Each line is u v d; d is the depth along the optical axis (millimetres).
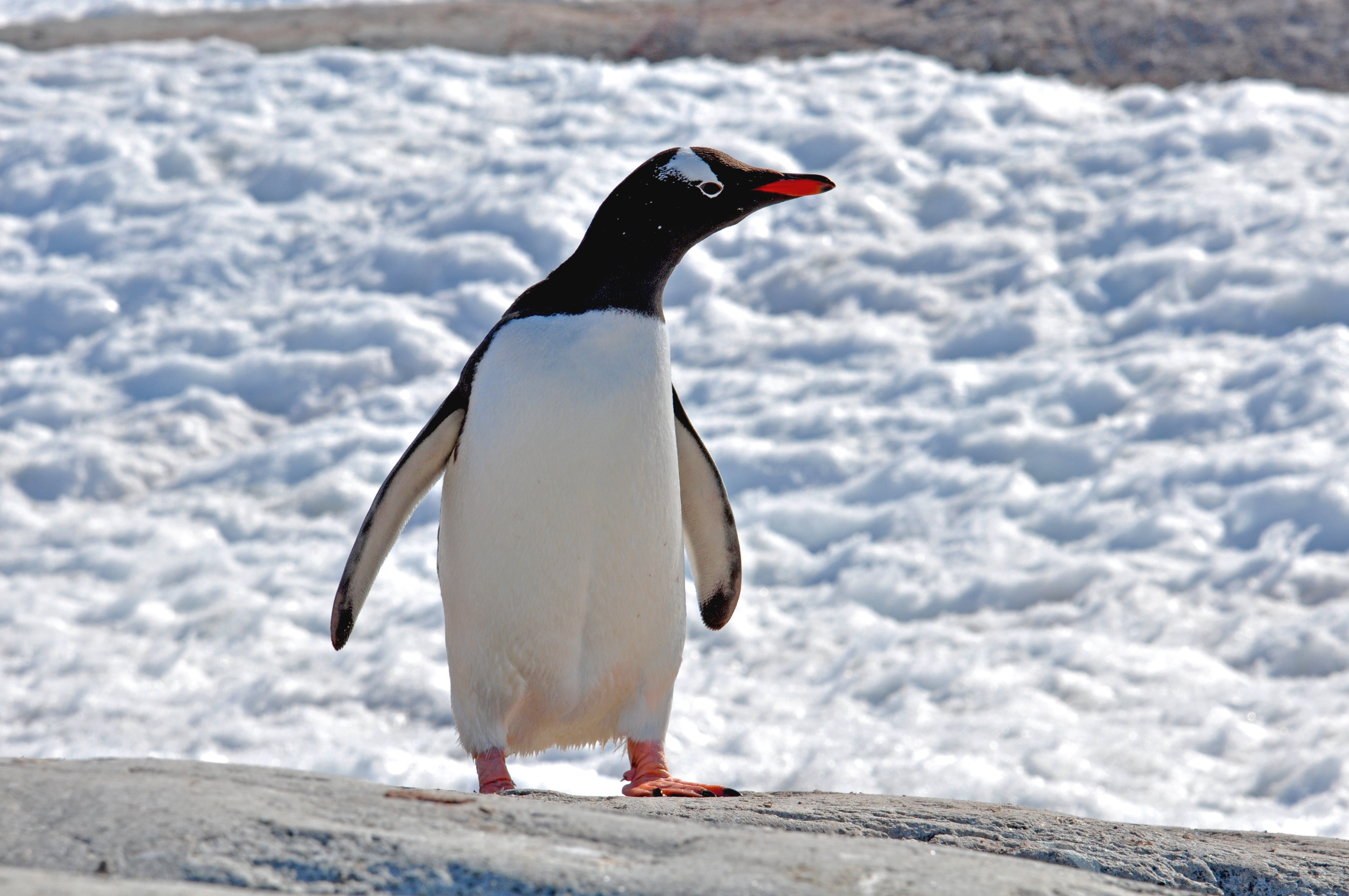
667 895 4027
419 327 26219
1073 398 22109
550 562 7477
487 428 7539
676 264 7977
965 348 24266
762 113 33250
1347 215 25688
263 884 3943
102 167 32469
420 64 37406
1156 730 14531
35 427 24125
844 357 24359
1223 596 17266
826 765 14039
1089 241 26703
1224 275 24531
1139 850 5910
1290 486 18922
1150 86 33312
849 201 29047
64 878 3596
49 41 42062
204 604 18703
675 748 14688
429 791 5000
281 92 36250
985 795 13219
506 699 7664
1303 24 36062
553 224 28562
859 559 18938
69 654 17375
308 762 14484
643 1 44094
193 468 22906
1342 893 5633
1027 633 16922
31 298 28000
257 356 25859
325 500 21500
